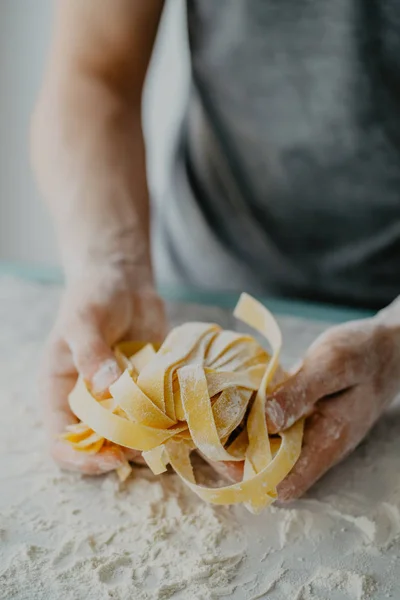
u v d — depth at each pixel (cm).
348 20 66
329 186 74
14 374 64
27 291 76
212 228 81
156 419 48
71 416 55
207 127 78
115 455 52
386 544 49
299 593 46
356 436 54
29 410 60
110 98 70
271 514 51
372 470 55
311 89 70
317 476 52
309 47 69
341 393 55
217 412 48
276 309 73
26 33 115
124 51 70
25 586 46
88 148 68
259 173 76
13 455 56
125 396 48
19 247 127
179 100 116
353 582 47
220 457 47
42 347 68
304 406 52
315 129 72
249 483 48
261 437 50
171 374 49
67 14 70
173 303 73
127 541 49
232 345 53
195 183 81
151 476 54
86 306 58
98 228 65
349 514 51
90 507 52
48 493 53
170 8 111
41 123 71
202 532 50
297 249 78
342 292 78
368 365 55
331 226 76
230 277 82
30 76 117
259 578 47
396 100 68
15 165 123
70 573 47
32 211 125
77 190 67
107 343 57
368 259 76
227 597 46
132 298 61
